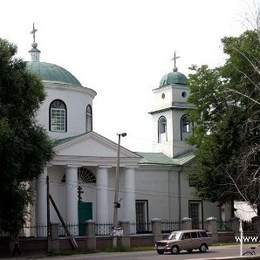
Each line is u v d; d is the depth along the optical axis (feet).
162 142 187.52
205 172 152.46
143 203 168.35
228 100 149.69
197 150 162.40
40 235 135.74
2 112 101.81
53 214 143.02
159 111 188.65
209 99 156.56
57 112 153.79
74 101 157.07
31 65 157.17
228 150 148.97
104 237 133.69
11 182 101.50
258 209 155.12
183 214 173.27
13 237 120.37
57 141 146.00
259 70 122.21
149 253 120.16
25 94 109.70
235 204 189.26
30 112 111.14
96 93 167.12
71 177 142.20
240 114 145.89
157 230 142.72
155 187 170.71
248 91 132.98
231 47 144.05
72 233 138.92
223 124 148.77
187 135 185.68
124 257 108.88
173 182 174.09
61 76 156.97
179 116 185.98
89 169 152.05
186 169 175.73
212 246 137.39
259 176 130.52
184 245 117.29
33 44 164.14
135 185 165.89
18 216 104.27
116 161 148.05
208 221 151.23
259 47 134.51
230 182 146.10
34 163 108.99
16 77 106.63
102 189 146.20
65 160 141.38
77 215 142.41
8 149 98.63
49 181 141.38
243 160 125.59
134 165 151.53
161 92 189.98
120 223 137.08
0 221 102.27
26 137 106.73
